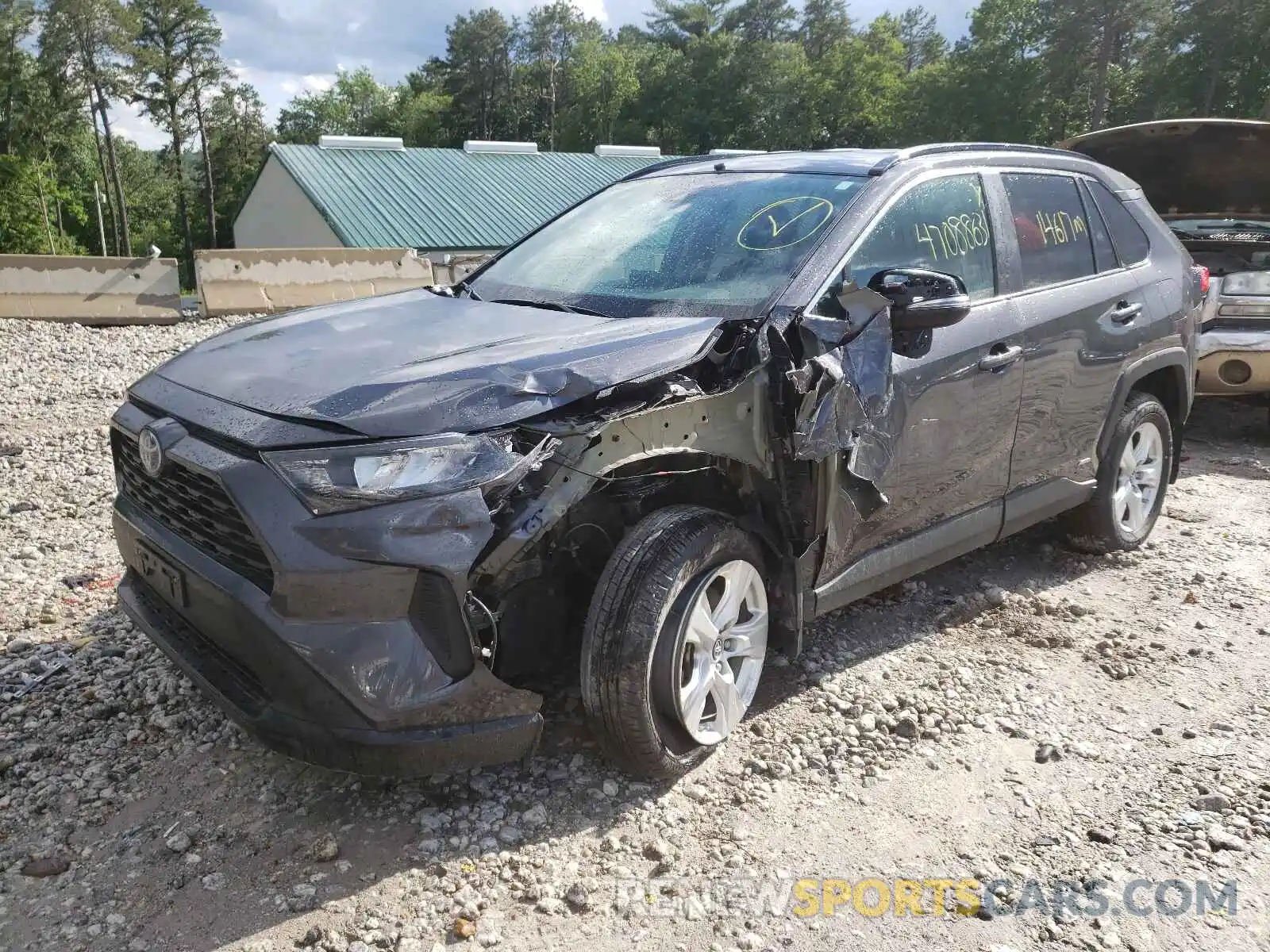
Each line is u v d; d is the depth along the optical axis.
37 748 3.03
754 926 2.37
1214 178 7.54
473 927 2.33
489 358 2.65
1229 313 6.87
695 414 2.72
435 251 23.69
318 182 25.83
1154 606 4.30
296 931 2.30
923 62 105.19
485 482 2.33
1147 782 3.00
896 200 3.47
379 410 2.37
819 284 3.10
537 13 96.25
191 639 2.75
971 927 2.38
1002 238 3.84
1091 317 4.12
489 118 97.31
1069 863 2.62
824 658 3.73
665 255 3.51
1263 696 3.53
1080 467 4.34
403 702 2.31
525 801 2.80
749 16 91.81
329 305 3.67
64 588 4.26
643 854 2.61
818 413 2.87
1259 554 4.94
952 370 3.42
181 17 69.94
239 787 2.86
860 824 2.77
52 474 5.99
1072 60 59.31
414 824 2.70
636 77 87.56
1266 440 7.51
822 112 82.31
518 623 2.60
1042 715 3.38
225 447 2.44
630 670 2.62
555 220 4.28
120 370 9.55
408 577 2.30
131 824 2.69
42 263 11.66
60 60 66.00
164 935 2.29
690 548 2.70
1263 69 53.94
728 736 3.04
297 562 2.26
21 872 2.49
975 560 4.78
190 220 83.06
